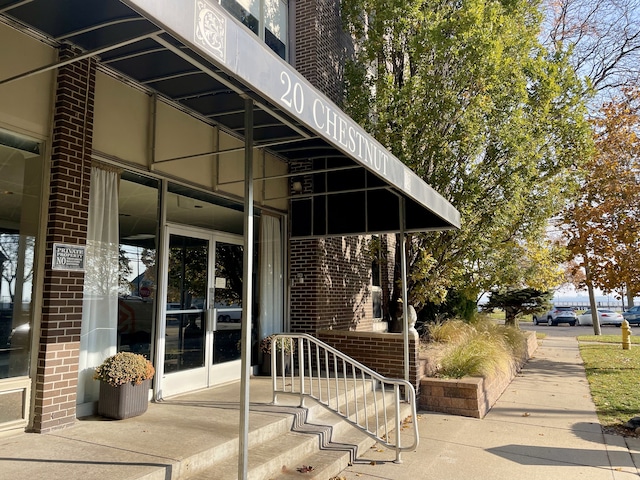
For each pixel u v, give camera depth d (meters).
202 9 2.84
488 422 7.48
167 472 3.95
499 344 11.35
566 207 13.50
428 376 8.76
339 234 9.08
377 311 13.07
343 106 10.48
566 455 5.91
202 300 7.45
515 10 10.26
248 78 3.24
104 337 5.77
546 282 11.83
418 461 5.66
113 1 4.34
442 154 9.25
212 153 5.94
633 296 12.87
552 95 10.06
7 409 4.68
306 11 10.11
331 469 5.11
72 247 5.16
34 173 5.08
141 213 6.41
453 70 9.48
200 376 7.25
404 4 9.56
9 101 4.79
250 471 4.40
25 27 4.89
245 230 4.16
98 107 5.70
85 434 4.80
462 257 9.94
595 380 10.84
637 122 13.83
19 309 4.93
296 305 9.53
